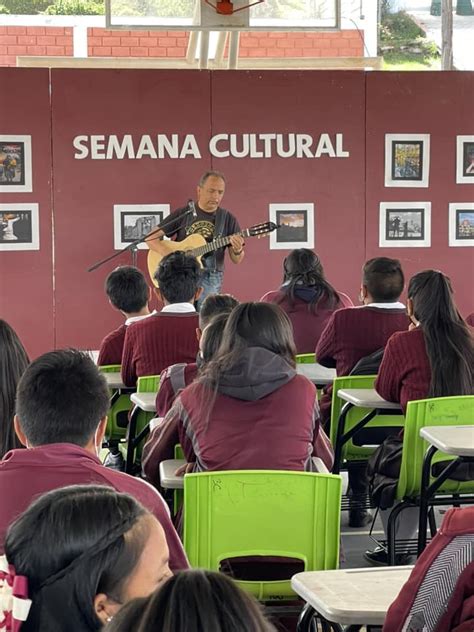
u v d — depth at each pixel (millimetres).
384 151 8656
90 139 8320
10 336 2877
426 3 12422
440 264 8789
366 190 8648
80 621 1336
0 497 1989
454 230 8781
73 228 8352
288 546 2623
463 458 3479
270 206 8539
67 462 2031
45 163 8289
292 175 8555
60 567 1327
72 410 2160
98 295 8414
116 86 8320
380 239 8703
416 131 8672
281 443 2939
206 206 8062
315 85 8531
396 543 4145
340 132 8578
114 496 1389
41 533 1338
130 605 1038
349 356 4793
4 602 1347
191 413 2998
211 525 2600
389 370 3986
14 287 8320
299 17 7898
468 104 8711
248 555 2629
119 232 8391
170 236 8117
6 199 8266
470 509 1754
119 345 5262
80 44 12398
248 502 2594
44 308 8359
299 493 2596
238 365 2984
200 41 9031
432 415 3658
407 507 3936
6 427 2844
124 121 8344
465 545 1706
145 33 12297
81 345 8422
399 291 4852
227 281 8547
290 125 8516
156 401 3732
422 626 1723
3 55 12352
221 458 2932
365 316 4793
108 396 2252
